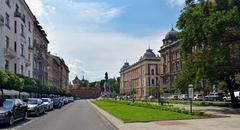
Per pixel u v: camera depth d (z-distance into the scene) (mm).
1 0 48781
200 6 36469
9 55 52156
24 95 57188
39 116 34000
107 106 57719
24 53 65438
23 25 63812
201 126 20422
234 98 45188
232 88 44906
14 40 57688
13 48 56812
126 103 66688
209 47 37094
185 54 41000
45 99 47594
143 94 161000
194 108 43281
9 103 24734
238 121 23719
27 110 30938
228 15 32625
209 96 81562
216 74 38031
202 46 38125
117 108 48000
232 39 33656
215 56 36375
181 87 45625
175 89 50219
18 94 50125
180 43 41000
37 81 61438
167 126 20828
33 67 77688
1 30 48562
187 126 20547
